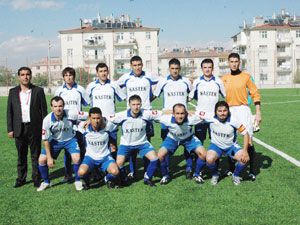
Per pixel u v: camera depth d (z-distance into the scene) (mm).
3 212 4781
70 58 61688
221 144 5965
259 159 7492
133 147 6020
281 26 61406
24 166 6062
